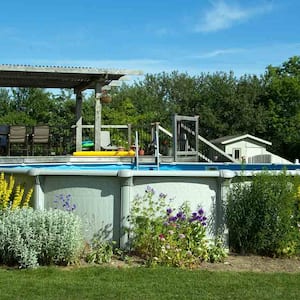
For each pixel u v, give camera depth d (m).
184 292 4.61
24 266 5.47
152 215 6.25
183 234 5.92
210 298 4.43
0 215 6.15
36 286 4.75
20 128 13.60
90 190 6.46
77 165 11.87
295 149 43.25
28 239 5.54
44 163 11.48
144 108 44.38
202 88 48.78
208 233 6.42
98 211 6.43
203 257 5.96
